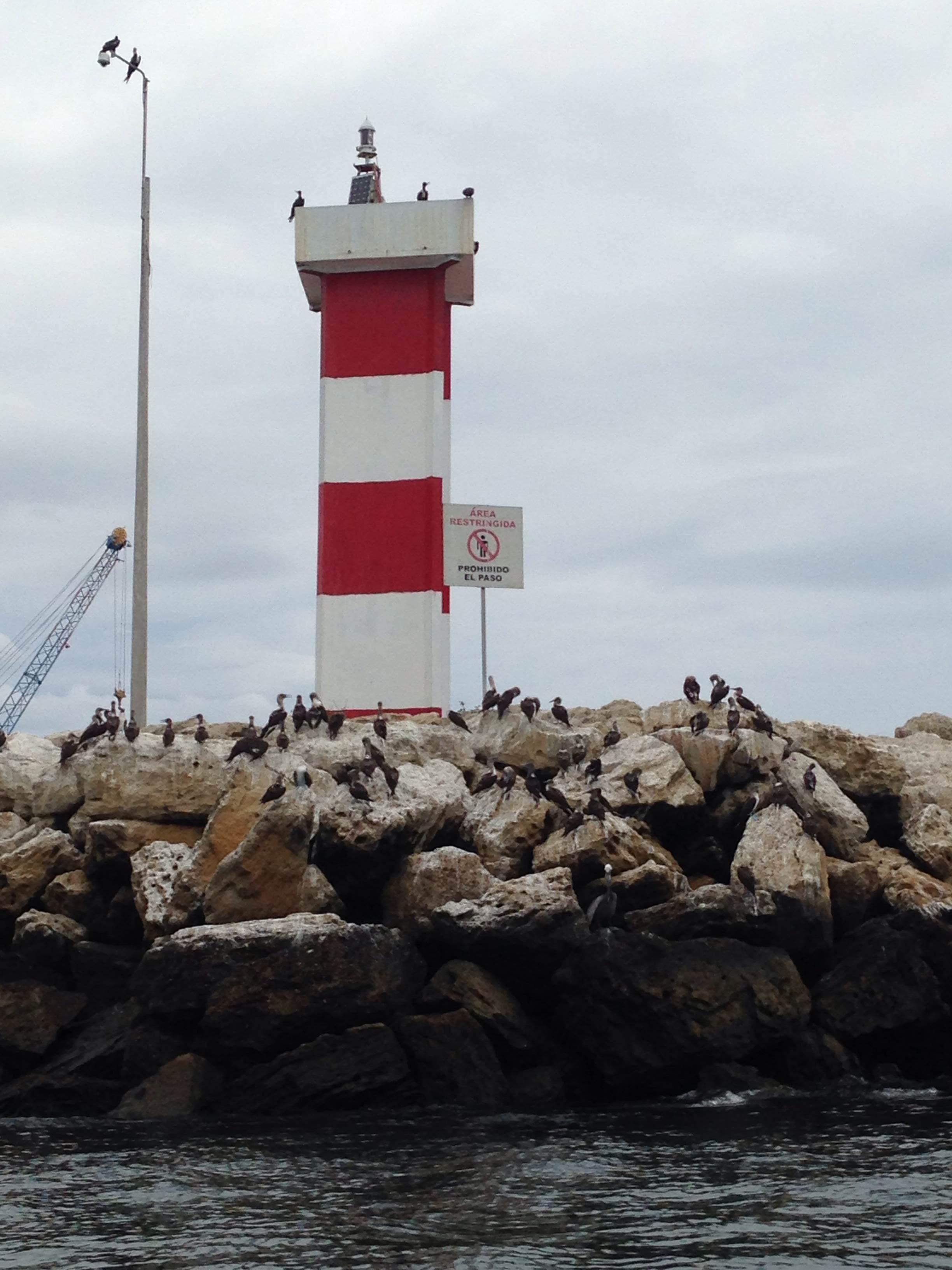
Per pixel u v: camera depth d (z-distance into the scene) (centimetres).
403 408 4428
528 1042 3053
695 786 3519
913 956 3116
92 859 3428
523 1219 2097
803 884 3162
